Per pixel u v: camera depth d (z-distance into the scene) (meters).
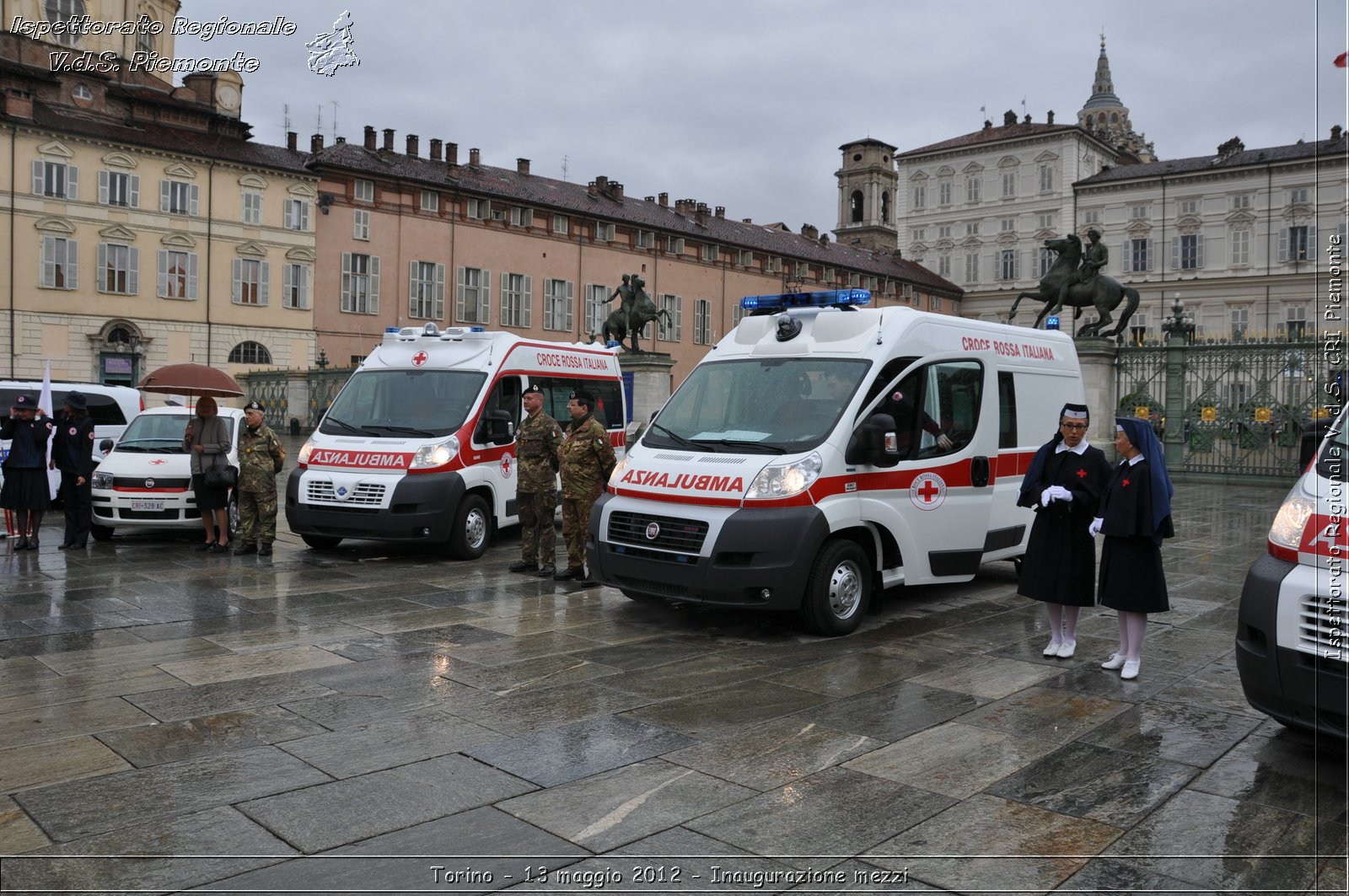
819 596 7.54
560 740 5.24
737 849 4.01
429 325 12.53
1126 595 6.41
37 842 4.00
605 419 14.23
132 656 6.89
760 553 7.38
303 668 6.59
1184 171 61.78
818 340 8.56
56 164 40.56
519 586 9.73
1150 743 5.26
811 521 7.48
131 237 42.34
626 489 8.18
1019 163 69.19
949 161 72.62
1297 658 4.66
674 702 5.94
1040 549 6.95
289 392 41.06
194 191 43.84
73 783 4.59
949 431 8.82
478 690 6.14
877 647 7.39
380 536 10.84
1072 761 5.00
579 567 9.98
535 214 54.41
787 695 6.11
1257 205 59.56
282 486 20.75
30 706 5.73
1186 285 61.81
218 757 4.94
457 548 11.22
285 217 46.31
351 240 48.34
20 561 10.92
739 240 64.12
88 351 41.47
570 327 56.06
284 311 46.50
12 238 39.62
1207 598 9.40
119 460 12.42
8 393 15.12
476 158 56.09
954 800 4.51
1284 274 58.50
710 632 7.80
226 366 45.00
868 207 77.94
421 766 4.84
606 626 7.97
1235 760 5.02
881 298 68.06
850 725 5.54
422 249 50.47
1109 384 25.00
